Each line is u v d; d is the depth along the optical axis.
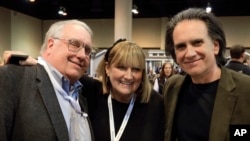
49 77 1.37
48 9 13.10
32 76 1.32
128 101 1.80
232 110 1.29
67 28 1.43
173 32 1.42
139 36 13.24
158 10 12.65
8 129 1.20
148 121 1.74
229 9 12.08
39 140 1.22
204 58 1.35
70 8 12.91
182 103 1.52
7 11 11.77
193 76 1.40
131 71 1.72
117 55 1.72
